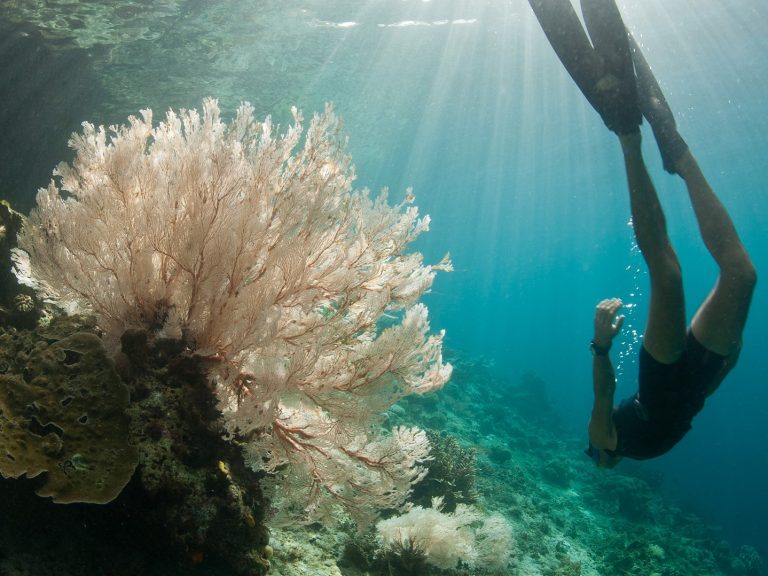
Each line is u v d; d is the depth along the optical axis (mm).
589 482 17625
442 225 86750
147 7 13992
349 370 3676
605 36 2070
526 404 26469
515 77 25469
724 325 2422
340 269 3770
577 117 31766
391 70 23250
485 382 25672
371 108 27594
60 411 2713
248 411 2979
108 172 3314
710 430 71812
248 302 3119
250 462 3270
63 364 2896
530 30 20891
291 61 19953
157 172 3535
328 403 3420
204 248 3152
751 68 23781
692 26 20406
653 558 11430
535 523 10750
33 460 2484
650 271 2307
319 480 3805
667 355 2457
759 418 88812
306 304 3328
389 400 3545
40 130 15125
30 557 2322
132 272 3252
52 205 3393
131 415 2848
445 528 5230
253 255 3225
